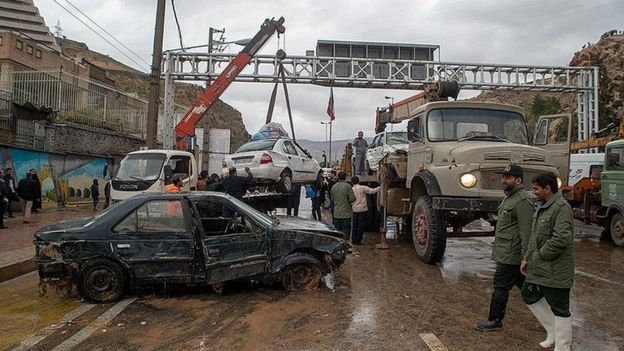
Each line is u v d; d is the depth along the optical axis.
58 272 6.61
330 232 7.40
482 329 5.30
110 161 24.19
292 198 14.26
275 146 13.55
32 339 5.18
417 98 12.89
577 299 6.68
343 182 11.44
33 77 21.61
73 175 21.20
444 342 4.96
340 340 5.03
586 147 15.98
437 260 8.98
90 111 23.77
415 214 9.45
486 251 10.75
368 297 6.70
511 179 5.17
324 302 6.44
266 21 17.86
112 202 12.81
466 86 24.45
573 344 4.95
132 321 5.78
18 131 18.08
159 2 15.71
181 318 5.87
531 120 46.34
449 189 8.45
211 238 6.79
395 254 10.20
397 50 26.70
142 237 6.69
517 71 24.67
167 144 22.83
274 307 6.25
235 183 11.43
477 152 8.38
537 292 4.79
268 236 6.93
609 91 42.19
